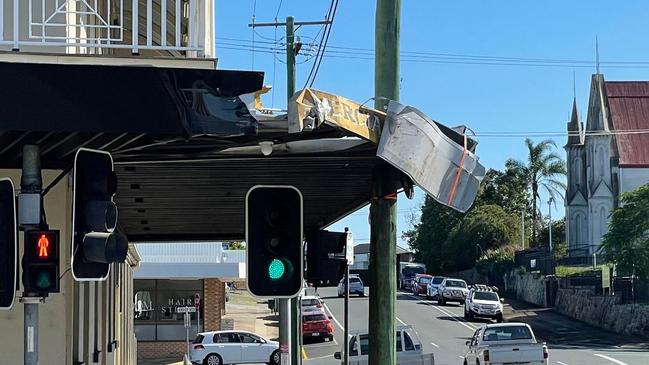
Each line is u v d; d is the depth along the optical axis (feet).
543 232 258.78
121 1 26.68
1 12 23.52
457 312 171.01
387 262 28.14
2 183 19.85
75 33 29.50
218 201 42.73
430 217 278.05
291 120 21.89
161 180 35.55
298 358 65.51
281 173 33.83
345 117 22.80
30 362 19.56
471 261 250.98
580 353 109.60
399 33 27.84
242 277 118.21
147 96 20.12
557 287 176.65
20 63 19.69
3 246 19.70
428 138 24.26
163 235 60.54
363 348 74.02
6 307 19.57
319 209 46.34
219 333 113.70
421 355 72.84
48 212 27.27
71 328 28.50
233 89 20.63
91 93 19.90
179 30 25.73
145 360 120.37
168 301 123.54
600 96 216.74
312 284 29.71
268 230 23.88
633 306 135.85
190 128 20.24
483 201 263.70
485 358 76.38
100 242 19.60
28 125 19.58
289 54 79.61
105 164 20.16
